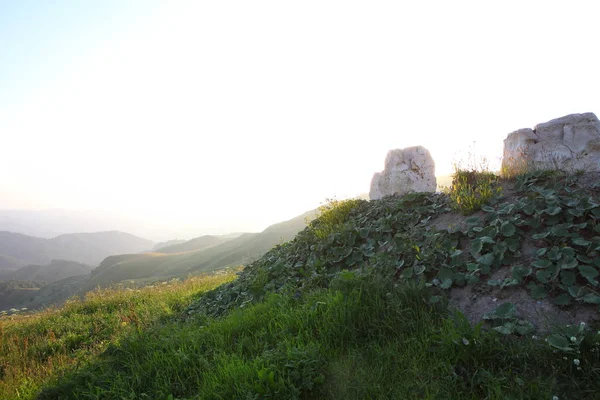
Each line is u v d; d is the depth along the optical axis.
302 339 5.04
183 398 4.41
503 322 4.57
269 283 8.59
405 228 7.97
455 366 4.04
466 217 7.17
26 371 7.06
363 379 4.09
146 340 6.39
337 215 10.36
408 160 11.99
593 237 5.31
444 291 5.59
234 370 4.49
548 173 7.27
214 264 86.94
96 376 5.37
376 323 5.01
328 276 7.47
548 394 3.43
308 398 4.05
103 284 103.00
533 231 5.92
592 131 8.25
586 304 4.52
